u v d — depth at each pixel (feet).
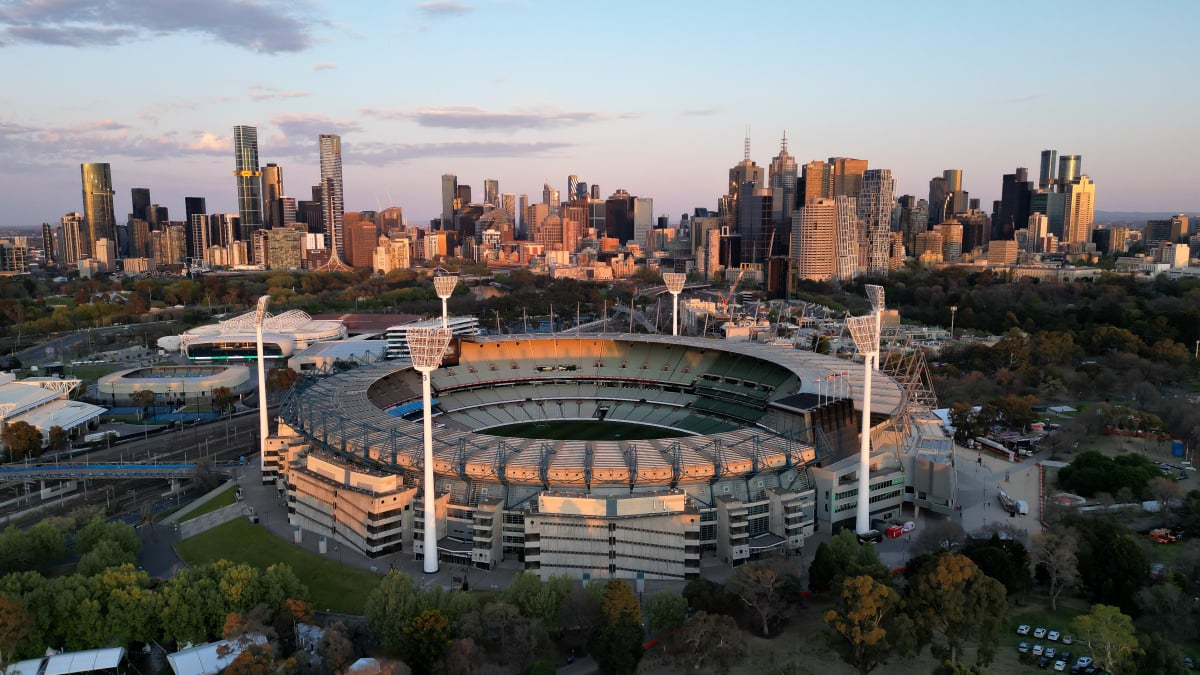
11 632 495.41
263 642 501.56
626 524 633.20
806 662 517.55
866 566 563.89
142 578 565.53
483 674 465.88
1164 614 538.88
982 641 496.64
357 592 622.13
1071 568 575.79
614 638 495.41
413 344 628.28
